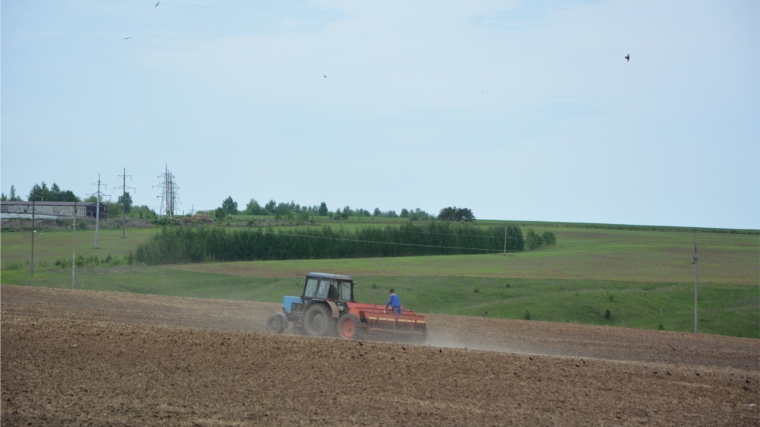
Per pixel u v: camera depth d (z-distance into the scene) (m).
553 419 20.92
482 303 91.00
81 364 24.58
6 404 19.42
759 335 79.69
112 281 92.19
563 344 41.47
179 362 25.58
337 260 130.12
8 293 54.16
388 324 33.81
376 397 22.08
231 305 56.53
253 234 137.12
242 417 19.11
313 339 31.66
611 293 94.06
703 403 24.19
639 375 28.56
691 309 89.19
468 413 20.91
